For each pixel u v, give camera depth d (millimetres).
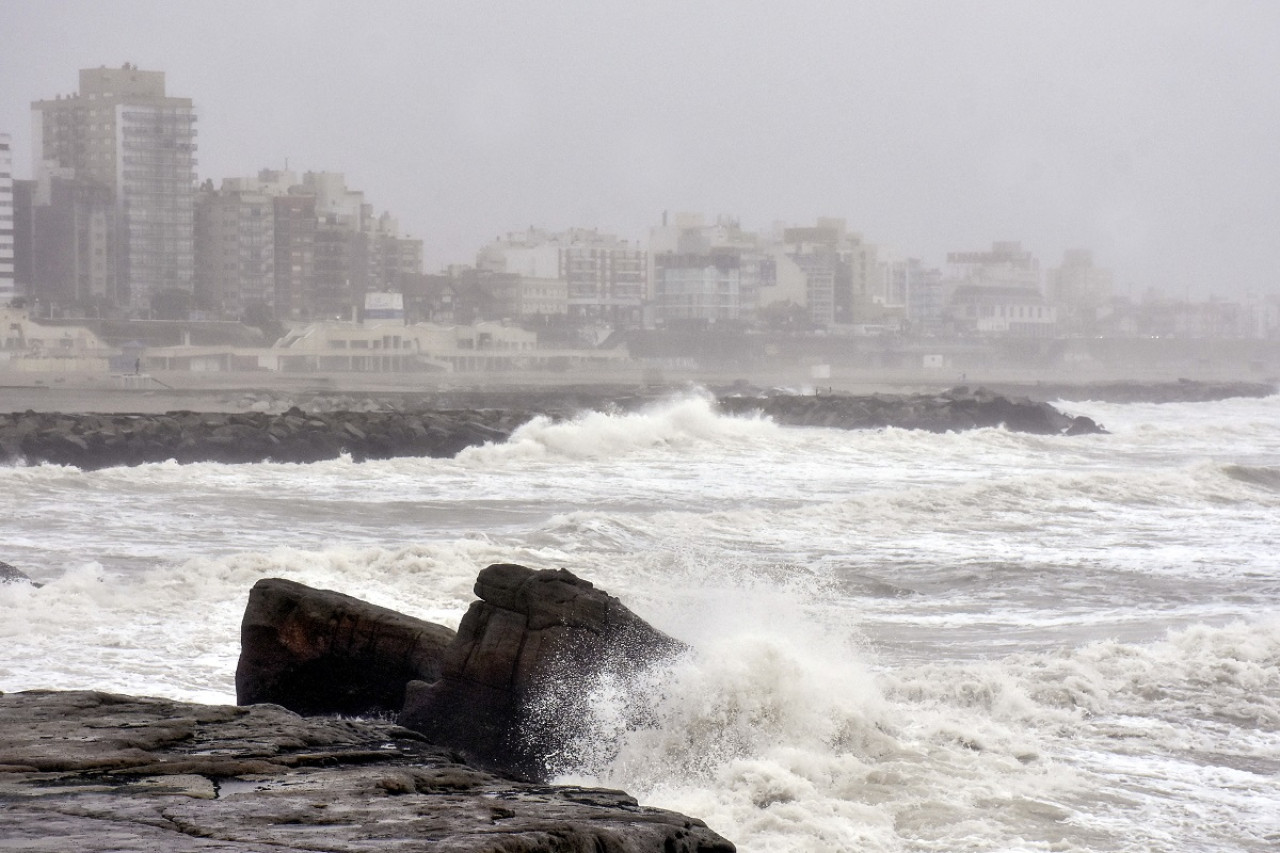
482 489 102188
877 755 30984
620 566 60062
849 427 193625
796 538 73562
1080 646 44906
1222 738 33688
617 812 19094
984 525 80812
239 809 17891
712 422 146000
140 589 48406
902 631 48000
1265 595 58219
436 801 18891
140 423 134625
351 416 149500
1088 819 27266
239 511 84312
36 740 22328
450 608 49031
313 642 32625
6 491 88812
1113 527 81688
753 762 29078
